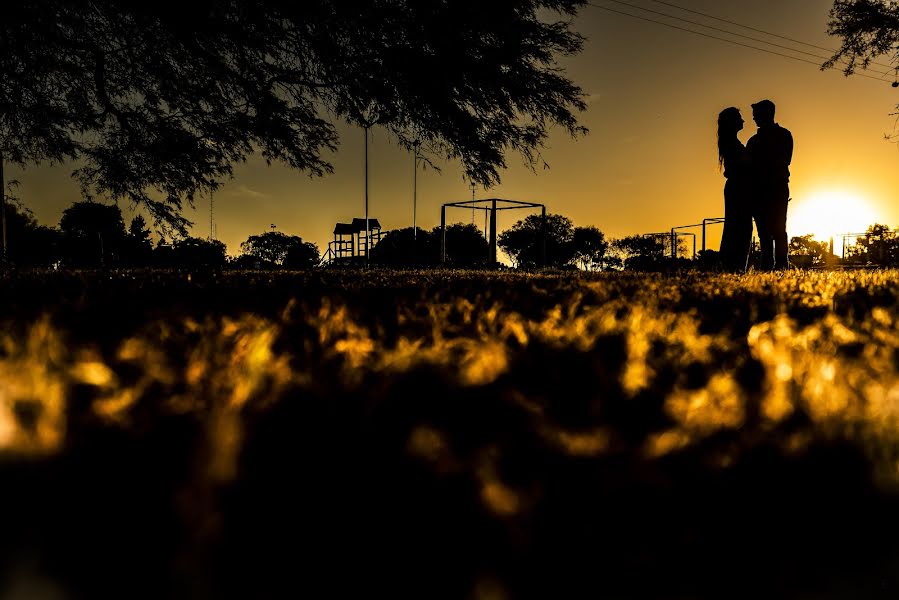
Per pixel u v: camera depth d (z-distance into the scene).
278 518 0.69
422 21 10.98
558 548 0.67
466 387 1.18
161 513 0.65
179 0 10.56
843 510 0.79
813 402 1.14
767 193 10.77
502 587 0.60
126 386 1.21
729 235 11.34
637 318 2.21
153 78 13.74
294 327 2.12
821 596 0.63
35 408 0.97
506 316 2.54
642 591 0.62
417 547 0.65
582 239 123.38
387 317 2.60
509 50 11.60
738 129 11.20
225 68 12.53
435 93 11.67
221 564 0.60
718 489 0.83
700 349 1.76
